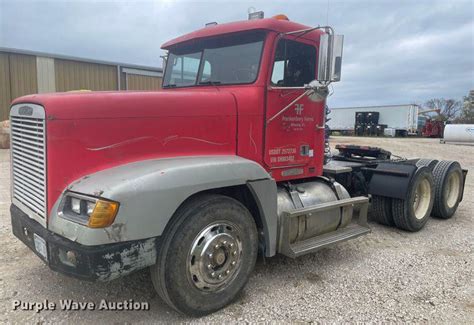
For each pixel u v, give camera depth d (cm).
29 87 1694
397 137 3956
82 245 263
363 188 623
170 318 321
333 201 450
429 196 611
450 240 550
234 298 349
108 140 305
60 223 279
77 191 280
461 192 700
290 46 402
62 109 287
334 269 432
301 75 419
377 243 530
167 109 332
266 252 371
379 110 4312
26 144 325
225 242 324
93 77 1866
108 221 263
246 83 389
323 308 342
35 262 425
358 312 336
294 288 381
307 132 442
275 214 369
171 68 465
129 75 1981
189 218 303
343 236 438
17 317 315
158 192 282
